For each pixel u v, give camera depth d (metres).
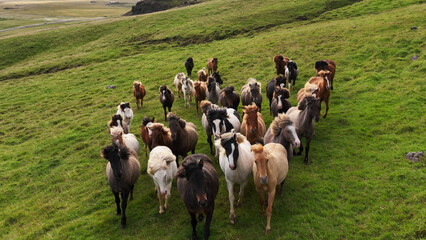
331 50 25.19
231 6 54.28
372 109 15.16
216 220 8.99
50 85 29.45
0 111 23.98
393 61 20.36
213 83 16.64
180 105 20.36
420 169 9.93
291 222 8.55
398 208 8.48
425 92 15.52
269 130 10.62
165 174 8.38
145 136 12.25
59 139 17.36
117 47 41.53
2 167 14.98
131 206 10.20
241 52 30.09
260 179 7.49
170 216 9.48
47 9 167.62
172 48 38.09
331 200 9.34
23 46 47.12
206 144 14.34
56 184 12.72
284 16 43.81
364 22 30.53
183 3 87.19
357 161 11.23
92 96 24.88
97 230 9.33
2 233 10.15
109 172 9.15
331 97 17.41
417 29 24.25
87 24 58.22
